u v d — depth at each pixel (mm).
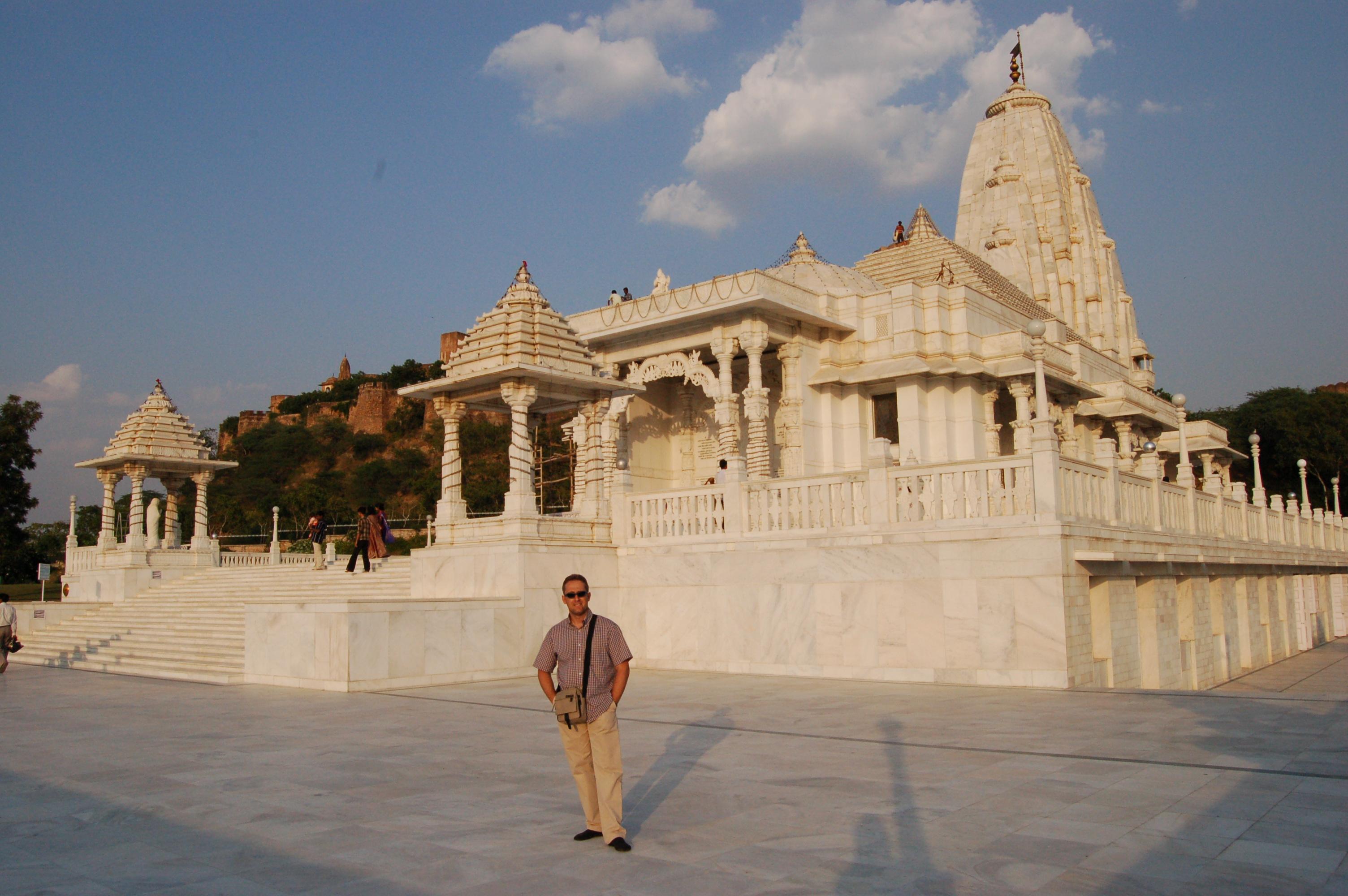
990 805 7613
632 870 6188
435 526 21203
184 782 9172
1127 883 5691
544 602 19297
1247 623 27078
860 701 14031
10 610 21125
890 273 38469
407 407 117438
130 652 23328
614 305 30922
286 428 116562
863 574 17094
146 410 32000
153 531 31516
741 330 28031
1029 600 15312
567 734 6969
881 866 6117
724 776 8898
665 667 19734
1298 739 10023
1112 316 69500
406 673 17000
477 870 6223
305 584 25266
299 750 10797
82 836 7289
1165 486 20359
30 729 12844
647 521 20609
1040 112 70250
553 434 68375
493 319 20922
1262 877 5766
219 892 5891
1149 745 9914
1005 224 62219
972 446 29562
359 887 5949
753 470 27797
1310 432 64438
